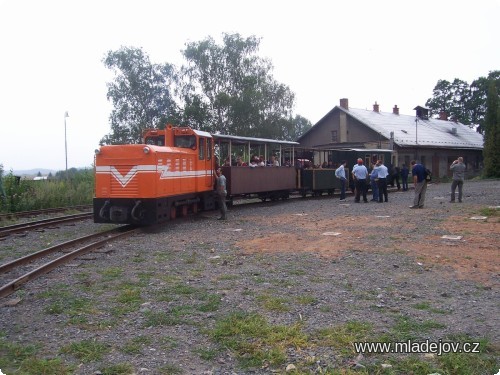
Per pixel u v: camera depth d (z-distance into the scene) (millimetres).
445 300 6793
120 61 44062
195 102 41844
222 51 44406
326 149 30469
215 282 7961
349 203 22469
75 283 8094
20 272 9133
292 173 26688
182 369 4719
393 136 45812
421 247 10625
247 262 9555
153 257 10320
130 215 14992
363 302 6730
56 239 13539
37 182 26672
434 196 24875
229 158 21422
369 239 11781
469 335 5398
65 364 4832
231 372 4645
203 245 11703
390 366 4664
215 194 20219
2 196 21266
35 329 5871
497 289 7312
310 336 5453
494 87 47719
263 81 44812
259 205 23656
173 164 16312
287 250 10734
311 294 7156
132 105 44438
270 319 6047
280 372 4621
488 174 47000
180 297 7117
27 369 4684
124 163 15062
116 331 5758
